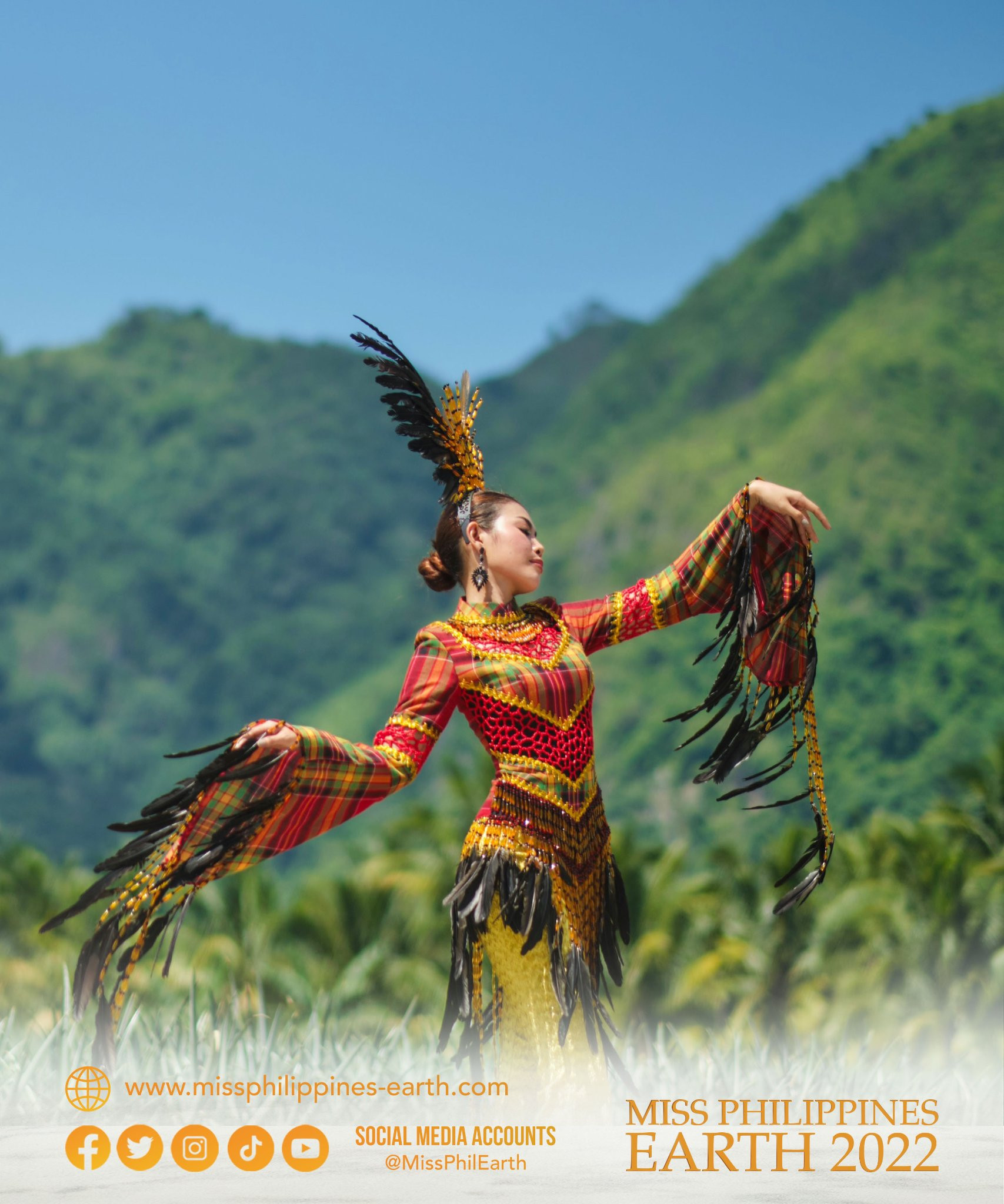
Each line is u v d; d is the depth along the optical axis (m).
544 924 12.74
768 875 100.50
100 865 12.29
